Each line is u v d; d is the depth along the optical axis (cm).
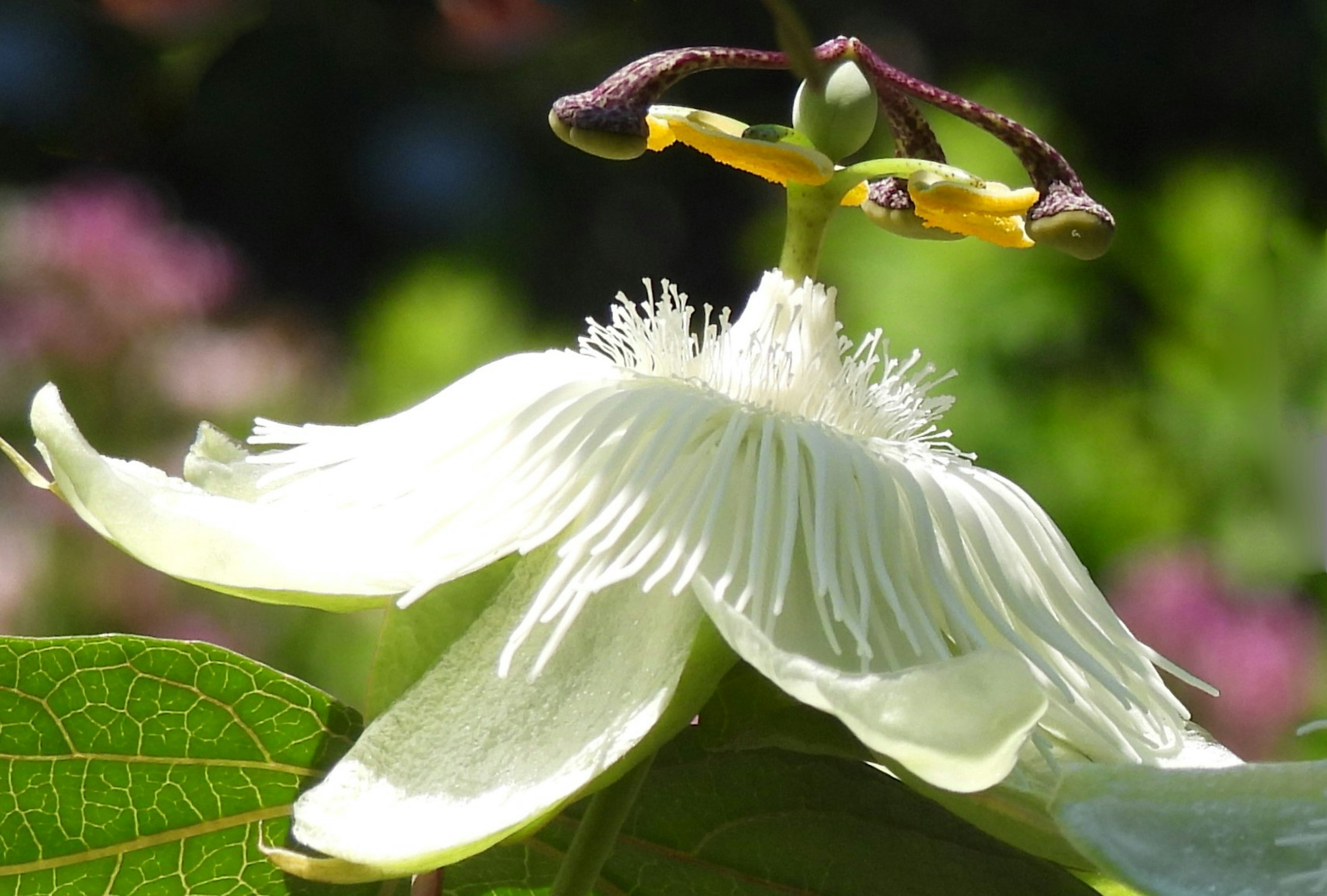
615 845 34
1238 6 139
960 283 68
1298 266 49
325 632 68
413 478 33
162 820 34
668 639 32
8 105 96
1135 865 30
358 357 85
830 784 33
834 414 34
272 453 34
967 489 33
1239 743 54
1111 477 62
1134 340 68
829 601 32
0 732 34
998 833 31
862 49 34
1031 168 34
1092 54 141
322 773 34
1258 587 56
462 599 32
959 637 33
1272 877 30
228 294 79
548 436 33
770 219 97
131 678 34
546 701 31
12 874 34
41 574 66
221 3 111
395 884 34
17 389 72
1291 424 48
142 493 32
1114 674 33
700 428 33
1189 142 139
